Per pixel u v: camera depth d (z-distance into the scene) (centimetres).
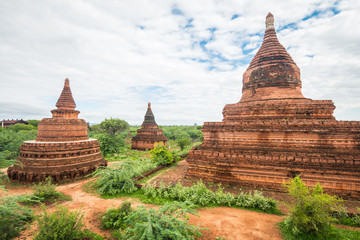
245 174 1638
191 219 1102
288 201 1339
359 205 1282
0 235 858
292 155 1547
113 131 5575
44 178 1822
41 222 849
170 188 1470
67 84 2406
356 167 1379
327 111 1658
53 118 2194
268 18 2248
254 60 2192
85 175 2038
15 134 3538
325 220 896
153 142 4466
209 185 1683
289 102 1761
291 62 2016
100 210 1245
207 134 1930
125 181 1609
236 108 1961
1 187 1101
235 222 1073
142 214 828
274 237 929
